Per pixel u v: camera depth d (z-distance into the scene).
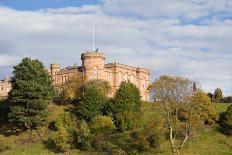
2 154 83.62
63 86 113.38
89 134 83.44
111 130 86.56
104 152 80.81
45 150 84.06
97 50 116.50
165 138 83.94
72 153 81.75
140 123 90.25
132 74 126.56
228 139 83.88
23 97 96.81
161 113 78.75
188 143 82.25
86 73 115.50
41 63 103.38
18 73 100.12
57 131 89.94
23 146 88.06
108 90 111.12
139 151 79.88
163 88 78.12
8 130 98.38
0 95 134.75
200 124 81.56
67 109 102.69
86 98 94.94
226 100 116.75
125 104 93.38
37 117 94.94
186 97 78.44
